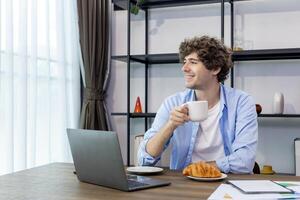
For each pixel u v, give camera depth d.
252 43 2.97
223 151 1.72
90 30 3.05
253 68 2.97
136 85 3.37
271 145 2.93
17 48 2.44
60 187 1.18
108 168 1.13
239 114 1.71
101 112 3.19
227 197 0.99
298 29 2.86
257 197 0.99
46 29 2.69
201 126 1.73
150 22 3.31
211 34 3.11
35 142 2.56
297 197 0.98
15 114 2.44
